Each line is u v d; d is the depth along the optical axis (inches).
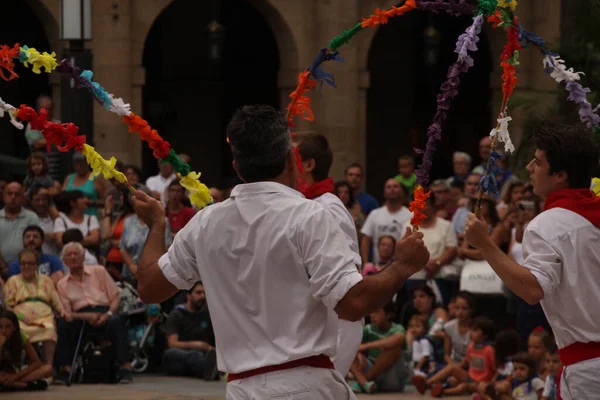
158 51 1191.6
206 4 1198.9
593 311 241.3
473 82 1264.8
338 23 970.1
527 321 530.3
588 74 600.7
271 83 1238.3
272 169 207.6
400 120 1278.3
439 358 536.1
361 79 980.6
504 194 633.0
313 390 201.9
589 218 240.4
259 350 203.3
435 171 1278.3
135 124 232.1
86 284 555.8
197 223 210.7
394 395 525.0
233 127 208.4
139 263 218.2
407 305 581.9
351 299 196.4
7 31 1056.8
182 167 236.4
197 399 491.8
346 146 974.4
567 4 968.9
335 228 201.8
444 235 589.9
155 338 597.6
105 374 545.6
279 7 952.3
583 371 243.3
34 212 601.0
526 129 676.1
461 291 532.7
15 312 536.7
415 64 1280.8
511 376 493.4
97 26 896.3
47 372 523.8
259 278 203.3
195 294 575.5
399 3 989.2
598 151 250.5
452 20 1263.5
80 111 632.4
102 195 648.4
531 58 997.8
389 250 585.0
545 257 237.5
